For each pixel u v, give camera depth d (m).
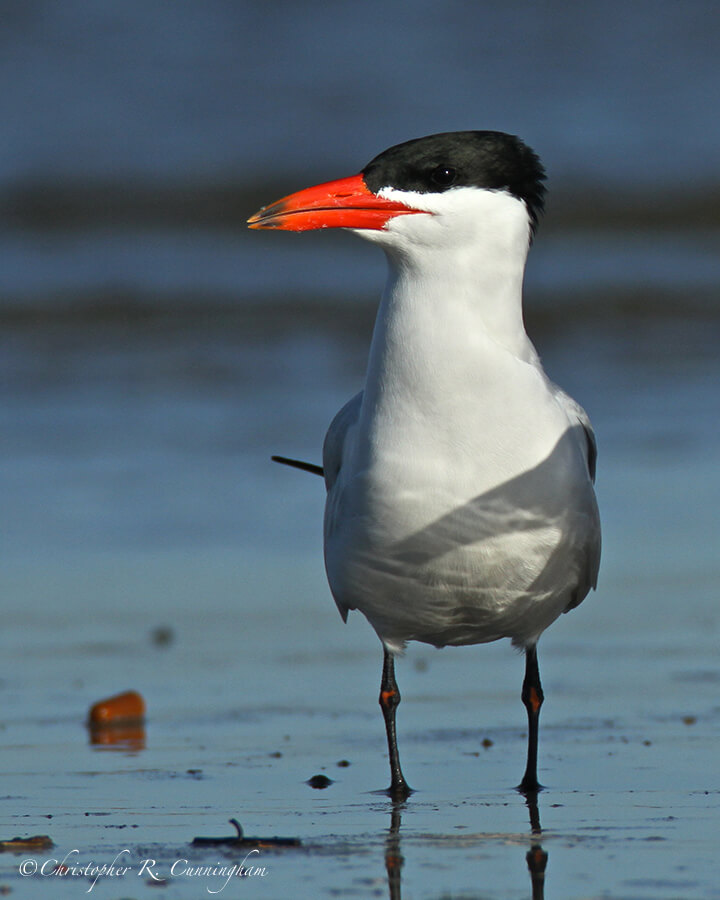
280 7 45.00
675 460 16.78
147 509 15.46
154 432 18.30
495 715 10.05
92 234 32.72
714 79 41.84
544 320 25.20
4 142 38.50
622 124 39.41
